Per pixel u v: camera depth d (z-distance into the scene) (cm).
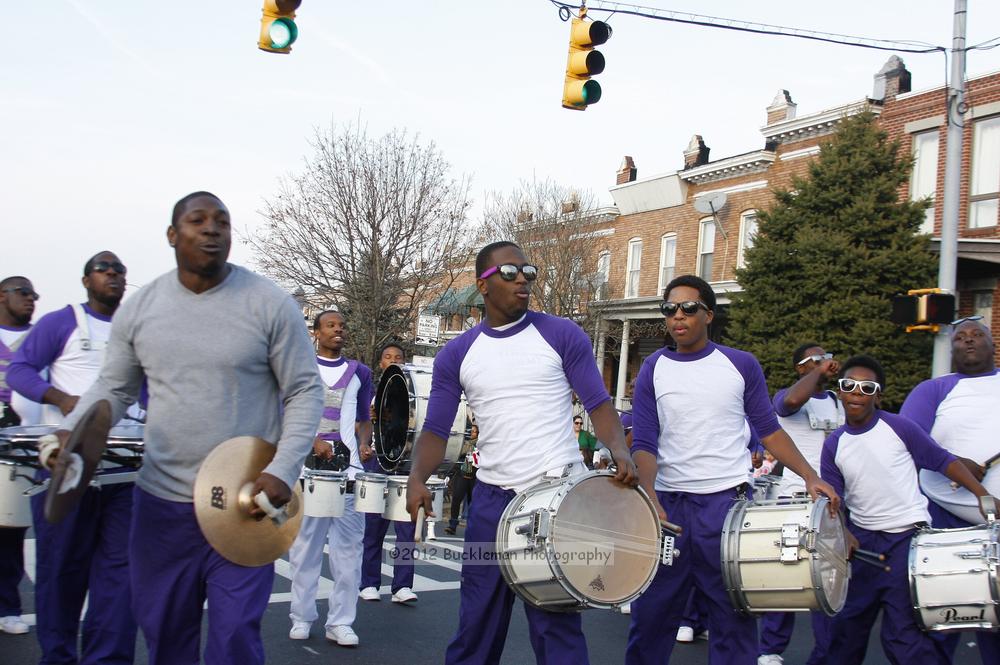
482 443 424
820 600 438
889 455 530
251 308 364
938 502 596
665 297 502
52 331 519
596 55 1023
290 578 824
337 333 687
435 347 2517
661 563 468
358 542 657
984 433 580
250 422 366
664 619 486
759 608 457
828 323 1898
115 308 539
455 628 699
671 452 493
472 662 421
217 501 350
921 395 612
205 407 358
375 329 2309
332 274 2362
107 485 467
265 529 362
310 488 624
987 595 476
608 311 2731
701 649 710
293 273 2344
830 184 1973
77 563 484
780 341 1930
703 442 485
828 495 464
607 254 2955
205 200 359
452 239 2409
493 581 414
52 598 484
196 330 359
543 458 407
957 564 485
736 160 2533
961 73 1234
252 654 352
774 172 2461
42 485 481
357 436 715
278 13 946
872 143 1953
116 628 454
